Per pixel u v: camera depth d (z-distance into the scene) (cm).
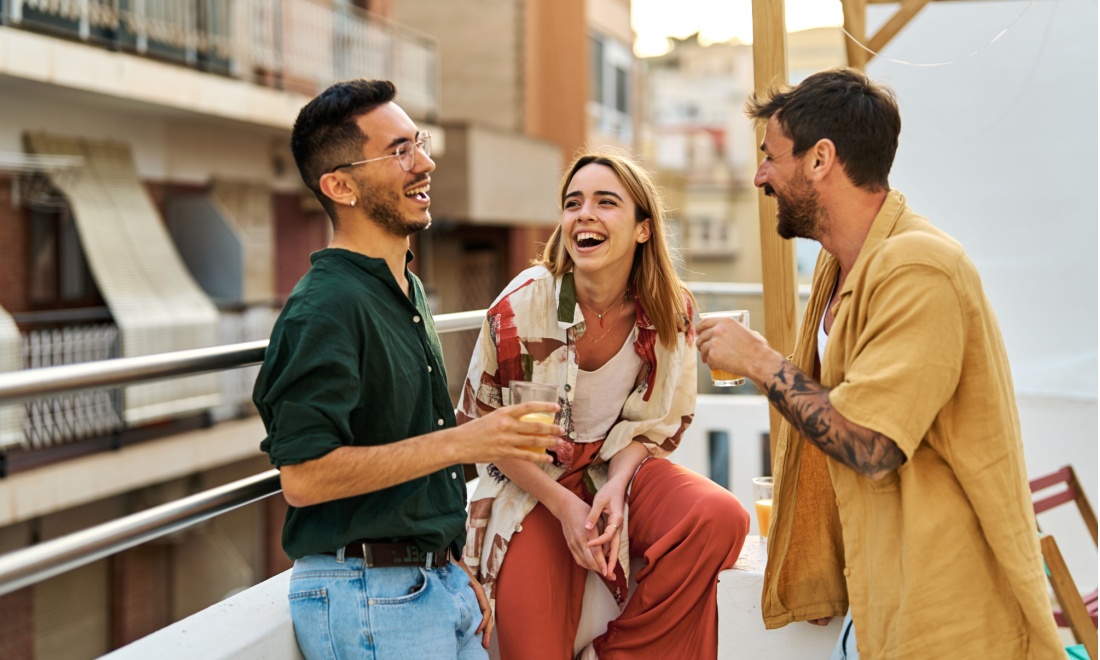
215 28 1080
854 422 190
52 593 941
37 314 910
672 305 267
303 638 212
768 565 245
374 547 207
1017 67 485
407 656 206
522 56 1800
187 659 194
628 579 271
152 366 194
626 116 2241
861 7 340
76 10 907
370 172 211
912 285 192
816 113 207
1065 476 391
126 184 1026
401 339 211
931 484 198
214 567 1134
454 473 225
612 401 272
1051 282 492
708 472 516
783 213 217
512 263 1777
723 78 3525
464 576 227
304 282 204
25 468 850
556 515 255
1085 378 488
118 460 933
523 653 253
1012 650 195
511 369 265
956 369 191
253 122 1114
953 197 510
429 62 1501
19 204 929
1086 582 493
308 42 1226
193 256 1148
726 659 283
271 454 192
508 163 1538
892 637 200
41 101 945
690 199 3294
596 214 254
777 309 288
